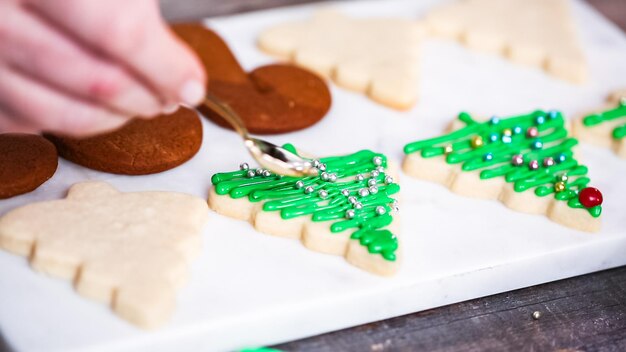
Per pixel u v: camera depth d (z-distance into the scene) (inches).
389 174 22.5
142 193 21.2
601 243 21.9
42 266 19.9
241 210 21.5
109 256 19.8
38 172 21.5
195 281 20.2
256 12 27.3
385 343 20.4
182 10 27.7
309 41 25.9
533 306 21.4
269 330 20.1
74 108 18.7
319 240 21.0
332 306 20.3
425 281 20.8
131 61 18.2
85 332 19.3
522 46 26.4
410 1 28.4
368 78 24.9
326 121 24.1
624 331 21.0
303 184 21.7
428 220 22.0
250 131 23.4
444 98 25.2
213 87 24.0
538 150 23.4
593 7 30.0
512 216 22.3
